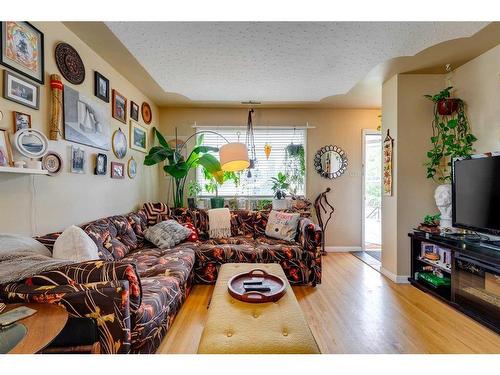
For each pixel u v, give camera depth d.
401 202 3.06
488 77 2.51
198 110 4.36
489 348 1.79
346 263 3.74
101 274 1.32
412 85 3.04
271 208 4.08
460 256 2.27
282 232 3.34
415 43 2.30
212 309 1.51
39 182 1.84
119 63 2.73
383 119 3.33
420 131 3.04
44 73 1.88
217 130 4.38
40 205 1.85
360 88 3.47
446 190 2.65
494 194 2.15
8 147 1.57
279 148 4.41
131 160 3.33
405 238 3.04
